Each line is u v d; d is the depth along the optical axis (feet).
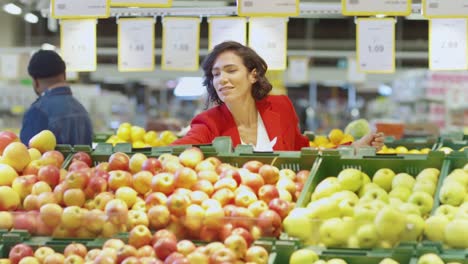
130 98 48.96
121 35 15.72
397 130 20.08
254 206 9.48
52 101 15.34
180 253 8.67
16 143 10.91
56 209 9.68
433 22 14.71
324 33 42.24
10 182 10.56
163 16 16.80
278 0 12.84
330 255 8.88
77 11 13.24
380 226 8.86
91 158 11.92
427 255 8.46
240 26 15.38
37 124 15.28
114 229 9.37
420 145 16.47
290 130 13.58
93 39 15.47
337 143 17.10
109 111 39.11
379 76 44.47
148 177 10.09
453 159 10.91
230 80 12.76
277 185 10.45
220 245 8.79
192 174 9.92
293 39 41.88
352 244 8.99
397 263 8.54
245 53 12.94
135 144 17.07
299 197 10.12
